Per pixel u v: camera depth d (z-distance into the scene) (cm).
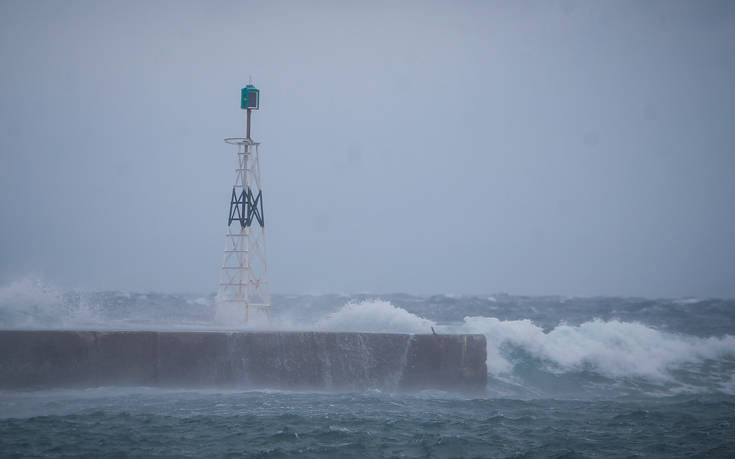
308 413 2228
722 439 2044
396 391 2648
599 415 2369
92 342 2434
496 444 1942
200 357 2514
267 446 1845
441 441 1930
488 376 3027
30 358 2381
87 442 1847
